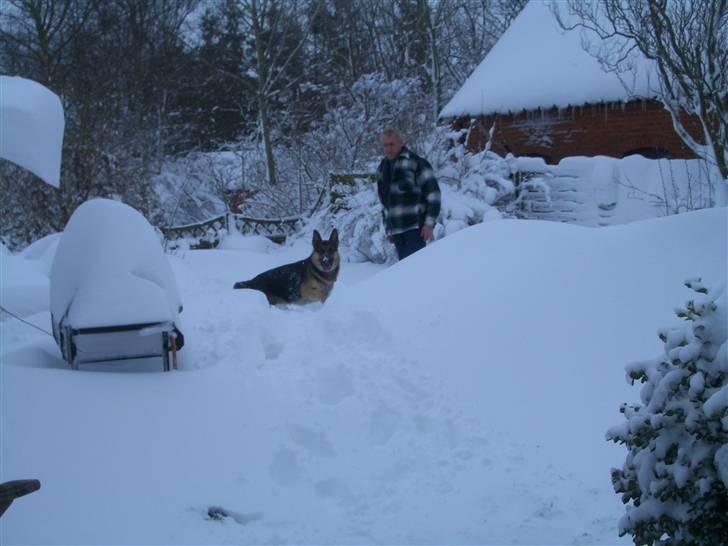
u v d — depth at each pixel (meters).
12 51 20.44
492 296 5.16
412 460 3.75
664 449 2.26
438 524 3.16
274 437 3.84
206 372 4.55
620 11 6.84
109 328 4.41
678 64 6.61
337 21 27.92
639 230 5.39
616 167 11.13
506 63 16.70
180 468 3.46
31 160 4.19
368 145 15.78
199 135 28.20
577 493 3.35
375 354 4.89
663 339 2.39
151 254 4.70
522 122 15.45
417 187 7.95
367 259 11.18
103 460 3.44
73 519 2.97
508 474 3.57
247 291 6.61
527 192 11.70
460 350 4.75
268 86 23.33
